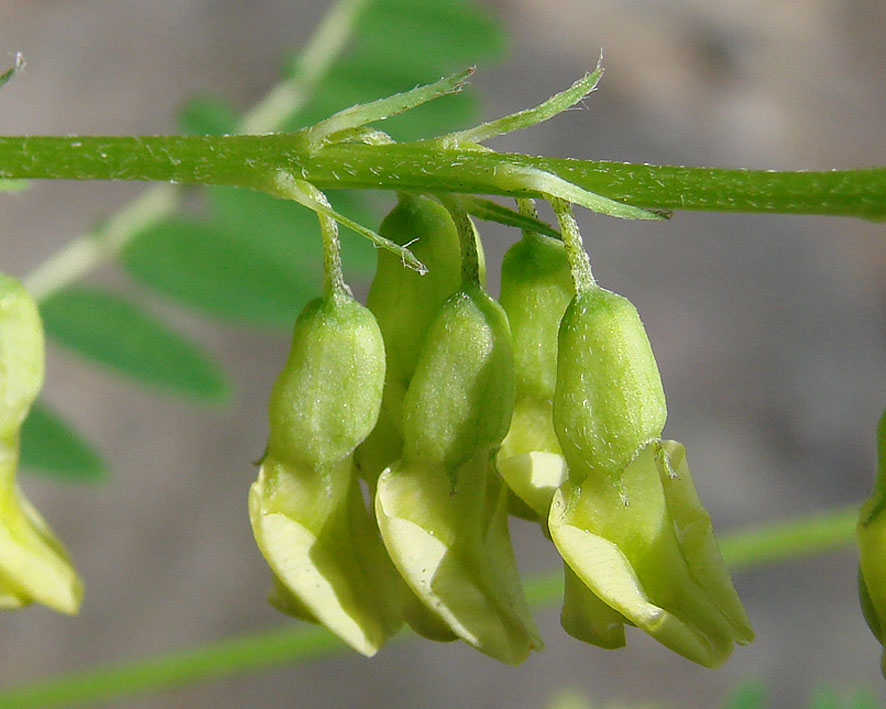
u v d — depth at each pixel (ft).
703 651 0.24
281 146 0.25
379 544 0.26
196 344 0.34
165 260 0.33
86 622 0.84
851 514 0.38
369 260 0.33
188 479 0.88
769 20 1.07
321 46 0.34
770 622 0.88
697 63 1.02
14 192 0.26
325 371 0.25
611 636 0.25
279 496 0.25
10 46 0.90
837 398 0.94
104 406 0.86
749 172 0.24
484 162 0.24
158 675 0.36
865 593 0.24
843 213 0.24
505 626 0.25
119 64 0.90
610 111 0.97
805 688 0.86
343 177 0.25
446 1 0.34
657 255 0.96
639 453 0.24
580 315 0.24
